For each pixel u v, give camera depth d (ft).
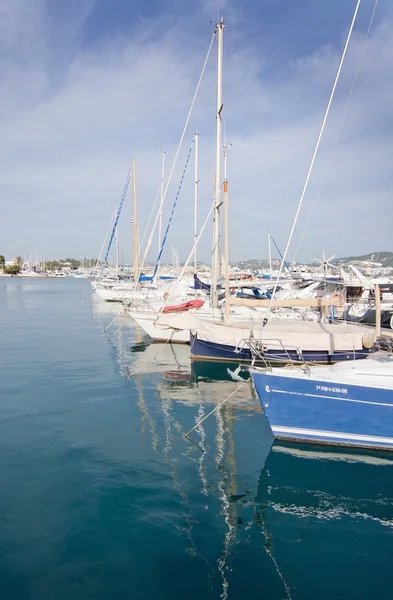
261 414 39.09
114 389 46.85
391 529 22.41
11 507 23.22
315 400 30.99
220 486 26.16
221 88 64.85
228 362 59.06
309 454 30.53
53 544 20.24
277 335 54.75
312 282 92.73
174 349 70.49
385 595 17.71
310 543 21.04
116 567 18.86
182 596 17.34
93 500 24.09
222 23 64.13
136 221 139.33
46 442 32.17
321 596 17.61
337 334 53.47
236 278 126.31
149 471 27.76
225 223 53.93
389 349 49.98
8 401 42.22
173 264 195.83
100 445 31.78
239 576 18.62
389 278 114.62
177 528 21.80
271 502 24.52
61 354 66.69
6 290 264.31
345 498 25.20
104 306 153.07
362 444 30.73
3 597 16.96
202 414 39.06
